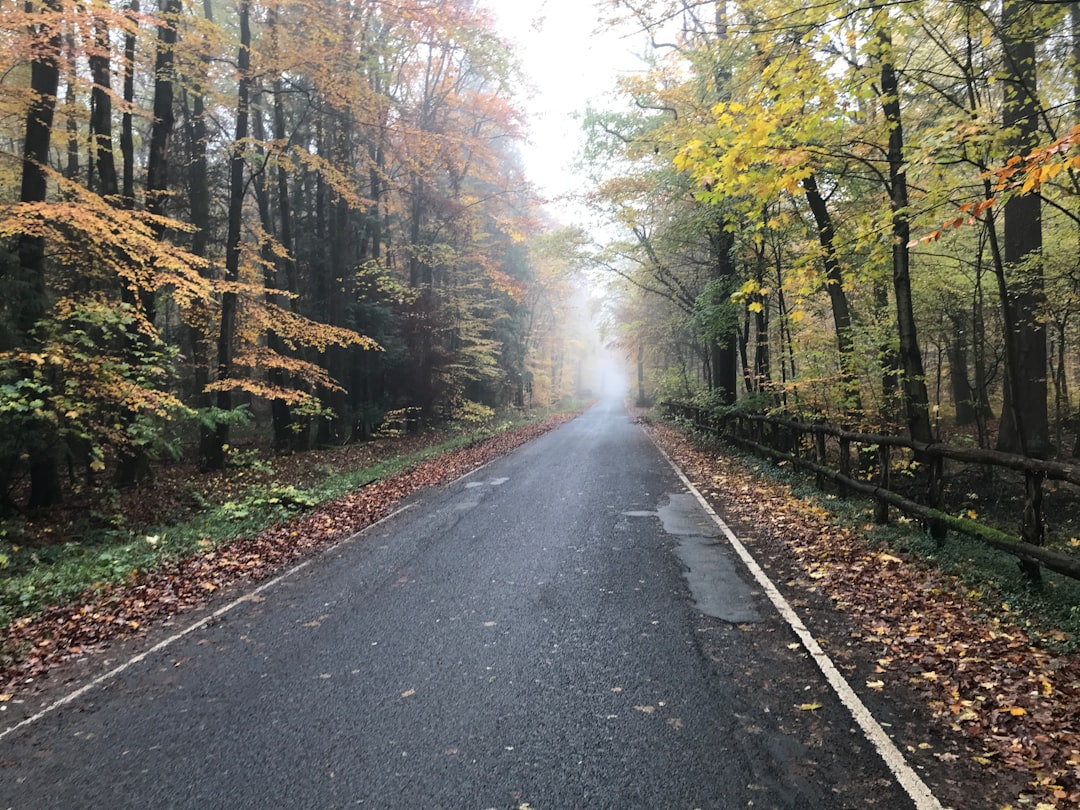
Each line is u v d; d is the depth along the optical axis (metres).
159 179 14.09
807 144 6.74
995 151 6.28
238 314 16.91
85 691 4.39
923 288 13.45
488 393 36.59
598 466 14.66
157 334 12.51
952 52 7.13
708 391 20.62
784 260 13.72
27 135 10.79
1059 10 6.53
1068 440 15.92
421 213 27.52
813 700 3.67
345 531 9.02
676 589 5.74
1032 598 4.88
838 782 2.92
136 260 10.95
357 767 3.23
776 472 11.59
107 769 3.36
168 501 12.62
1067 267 10.73
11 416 9.28
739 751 3.20
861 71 6.60
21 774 3.37
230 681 4.36
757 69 7.04
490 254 33.84
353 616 5.49
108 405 10.52
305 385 23.06
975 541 6.49
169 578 7.12
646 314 32.47
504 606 5.50
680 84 13.48
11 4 10.10
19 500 12.79
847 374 10.57
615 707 3.69
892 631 4.57
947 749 3.15
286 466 16.72
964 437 15.41
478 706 3.79
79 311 9.88
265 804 2.98
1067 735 3.17
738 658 4.26
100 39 11.17
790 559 6.57
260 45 15.02
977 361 14.75
